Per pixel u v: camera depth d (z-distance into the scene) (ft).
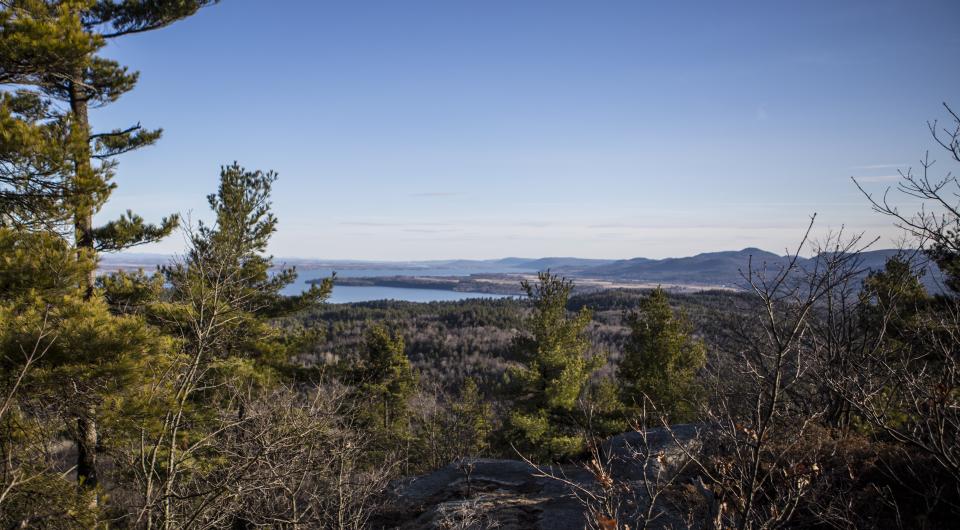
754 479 11.89
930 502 17.87
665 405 58.54
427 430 67.46
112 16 34.19
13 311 21.22
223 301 24.64
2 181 23.67
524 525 26.25
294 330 49.80
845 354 21.36
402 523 30.19
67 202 25.29
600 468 13.07
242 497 21.89
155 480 24.04
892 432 13.83
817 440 16.46
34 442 20.83
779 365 11.50
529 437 55.01
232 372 35.50
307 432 21.08
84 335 20.63
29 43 22.34
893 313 22.33
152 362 24.06
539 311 61.05
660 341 63.87
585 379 59.98
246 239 37.22
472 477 36.14
